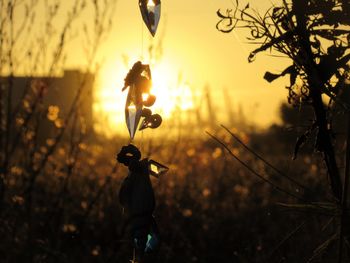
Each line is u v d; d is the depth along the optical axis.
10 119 8.08
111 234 9.48
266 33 3.37
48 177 9.45
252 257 7.52
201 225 11.15
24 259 7.64
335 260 3.21
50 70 8.48
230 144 15.75
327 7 3.27
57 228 8.40
